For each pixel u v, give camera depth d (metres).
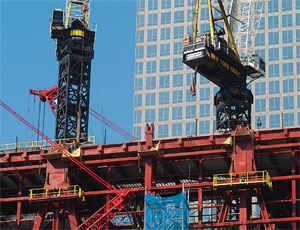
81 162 175.75
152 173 172.12
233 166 167.38
